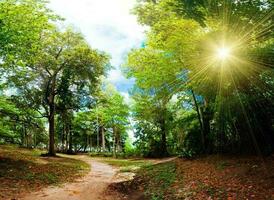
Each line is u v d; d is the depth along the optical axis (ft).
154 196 34.86
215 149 54.34
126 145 170.09
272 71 34.19
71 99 99.81
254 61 34.22
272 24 31.01
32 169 52.95
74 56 91.61
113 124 146.10
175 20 38.37
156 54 49.98
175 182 39.55
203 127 57.41
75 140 185.78
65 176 51.67
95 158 112.88
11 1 38.42
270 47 33.47
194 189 33.71
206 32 36.88
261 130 41.65
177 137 88.48
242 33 32.17
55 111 104.17
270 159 37.68
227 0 30.25
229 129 48.60
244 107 40.24
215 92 42.22
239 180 32.68
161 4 34.71
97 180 49.62
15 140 133.59
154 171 51.11
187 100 63.26
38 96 92.89
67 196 35.24
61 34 92.12
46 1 42.45
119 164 81.00
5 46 40.68
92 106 104.12
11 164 54.49
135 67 53.72
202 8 31.01
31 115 93.09
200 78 41.91
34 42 45.75
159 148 112.98
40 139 163.73
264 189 27.81
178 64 45.93
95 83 99.96
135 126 118.73
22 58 47.65
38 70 89.61
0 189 35.76
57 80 98.89
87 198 34.88
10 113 65.10
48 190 38.58
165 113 92.99
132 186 42.80
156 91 55.36
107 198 35.68
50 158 82.64
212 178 36.73
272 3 29.66
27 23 40.42
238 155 46.32
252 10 30.09
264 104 39.86
